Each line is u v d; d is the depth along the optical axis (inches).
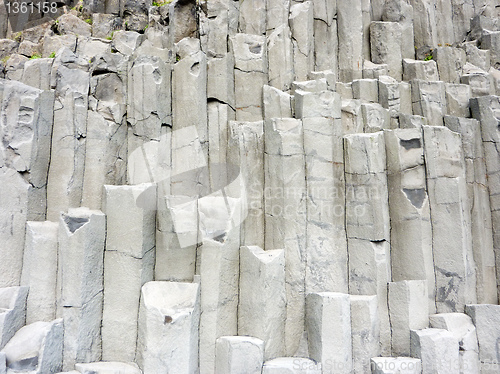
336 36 284.2
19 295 187.8
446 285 219.1
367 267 213.2
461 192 225.1
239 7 267.9
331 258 212.7
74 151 213.2
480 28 313.1
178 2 259.3
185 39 240.2
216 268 195.8
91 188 214.1
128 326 192.1
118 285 195.0
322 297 193.0
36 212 206.1
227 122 233.6
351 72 280.1
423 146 229.0
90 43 263.0
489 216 242.8
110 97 228.8
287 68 251.8
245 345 185.0
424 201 223.9
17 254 199.2
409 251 220.5
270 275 197.0
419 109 260.2
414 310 203.3
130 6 299.7
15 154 202.8
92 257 191.6
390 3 305.6
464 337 203.3
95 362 189.2
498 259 236.2
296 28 264.1
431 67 279.7
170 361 176.6
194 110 225.6
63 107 215.8
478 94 271.1
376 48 293.4
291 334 203.2
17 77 248.7
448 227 221.8
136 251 194.2
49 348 179.0
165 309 182.5
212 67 237.3
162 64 226.7
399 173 226.2
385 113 248.2
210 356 190.4
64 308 187.3
